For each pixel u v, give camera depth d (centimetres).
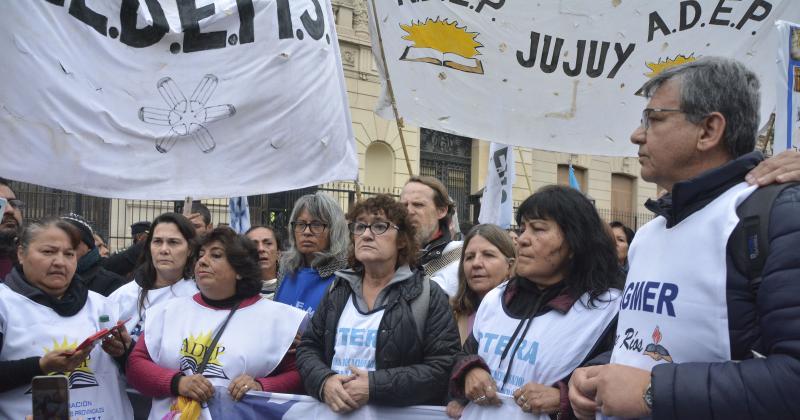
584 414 196
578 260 269
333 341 317
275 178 449
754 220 168
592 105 489
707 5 479
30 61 383
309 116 460
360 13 1614
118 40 413
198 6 433
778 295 157
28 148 382
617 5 482
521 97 487
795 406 150
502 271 345
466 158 1853
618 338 202
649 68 485
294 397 316
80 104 397
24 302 321
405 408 298
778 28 294
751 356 168
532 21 483
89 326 332
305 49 461
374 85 1644
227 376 327
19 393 306
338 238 407
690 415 161
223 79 436
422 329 307
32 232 328
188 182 426
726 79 183
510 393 266
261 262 492
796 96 294
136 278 420
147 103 420
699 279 175
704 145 185
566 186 277
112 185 405
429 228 418
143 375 327
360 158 1620
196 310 345
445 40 481
